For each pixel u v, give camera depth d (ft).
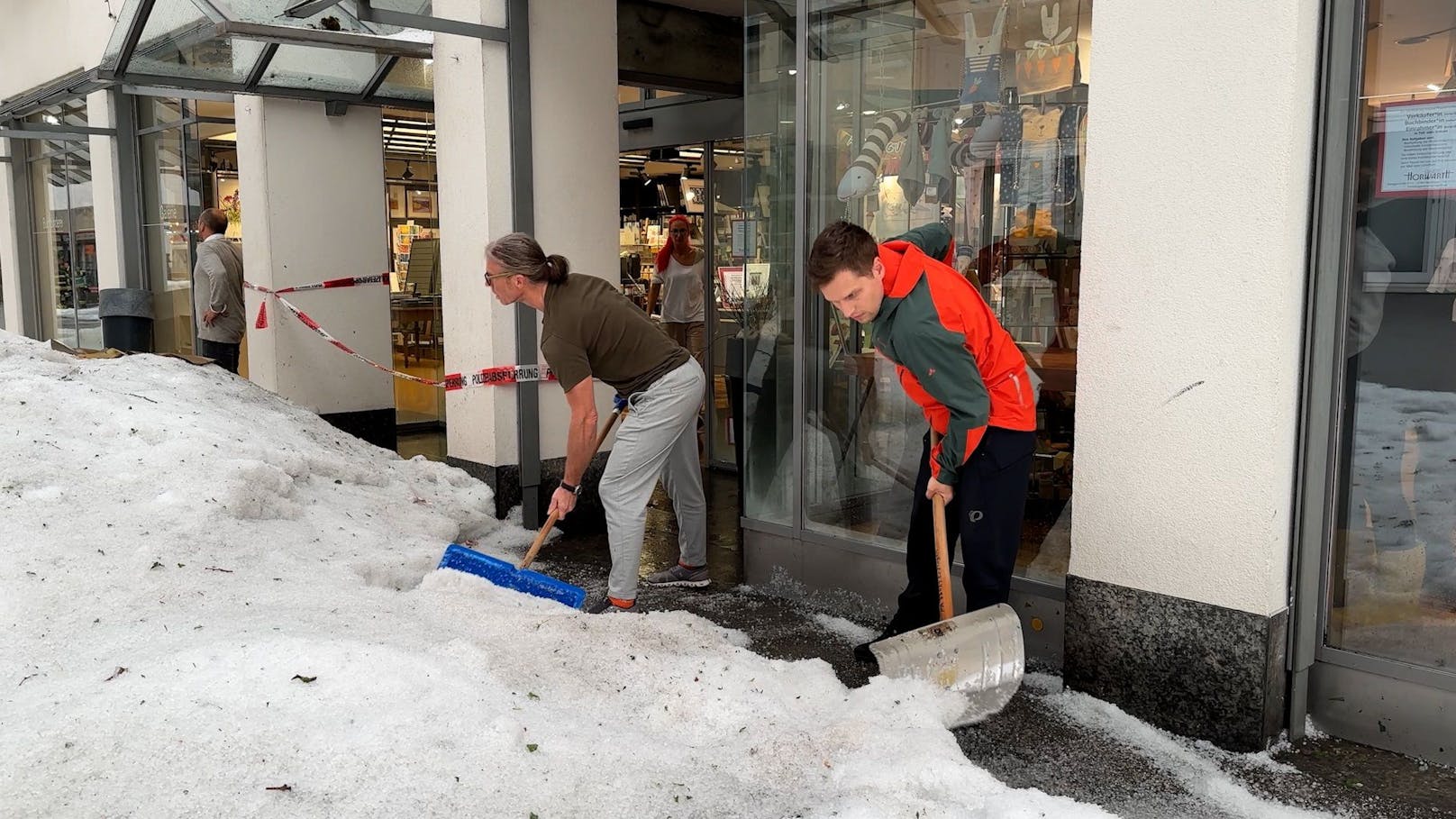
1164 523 10.27
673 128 25.18
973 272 13.50
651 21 22.90
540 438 18.92
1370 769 9.64
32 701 8.48
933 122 13.67
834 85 14.61
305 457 17.43
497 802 7.72
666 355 13.75
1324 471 9.95
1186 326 9.90
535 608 11.96
